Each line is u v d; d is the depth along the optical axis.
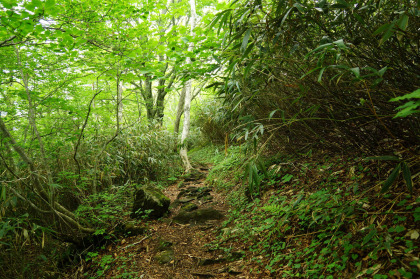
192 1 6.41
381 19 1.84
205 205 4.30
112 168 4.81
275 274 2.04
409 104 0.79
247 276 2.17
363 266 1.61
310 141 3.04
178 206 4.52
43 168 3.96
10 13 1.94
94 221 3.49
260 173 3.74
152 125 6.89
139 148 5.83
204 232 3.33
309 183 2.89
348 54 1.80
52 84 4.47
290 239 2.33
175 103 16.47
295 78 2.24
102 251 3.25
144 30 3.54
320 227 2.16
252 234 2.69
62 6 3.08
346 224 2.00
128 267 2.81
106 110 5.79
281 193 3.07
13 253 2.75
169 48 2.89
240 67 2.64
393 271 1.41
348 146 2.58
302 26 1.93
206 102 9.23
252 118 2.31
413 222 1.66
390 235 1.62
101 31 3.45
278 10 1.79
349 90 1.94
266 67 2.21
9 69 3.53
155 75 3.09
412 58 1.71
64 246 3.36
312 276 1.81
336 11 2.03
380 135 2.09
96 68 3.74
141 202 4.06
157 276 2.57
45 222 3.35
